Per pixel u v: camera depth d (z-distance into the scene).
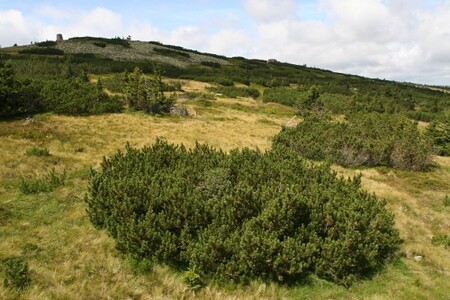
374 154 21.20
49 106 28.77
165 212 9.47
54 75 51.19
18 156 15.93
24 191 12.01
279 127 35.19
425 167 21.78
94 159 17.22
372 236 9.41
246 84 77.88
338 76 120.75
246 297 7.64
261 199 10.29
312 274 8.59
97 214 9.80
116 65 69.25
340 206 10.70
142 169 12.68
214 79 73.44
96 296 7.02
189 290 7.65
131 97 33.44
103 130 24.27
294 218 9.52
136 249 8.48
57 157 16.66
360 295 8.09
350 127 26.72
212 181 11.52
